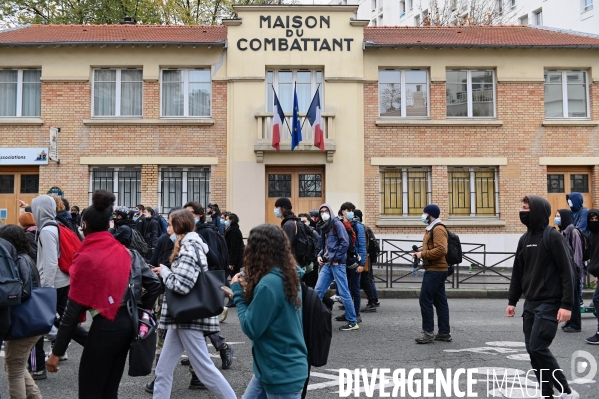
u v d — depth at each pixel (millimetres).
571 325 9156
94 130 17594
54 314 4906
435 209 8281
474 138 18016
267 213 17750
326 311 4016
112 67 17828
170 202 17781
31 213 7148
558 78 18500
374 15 58438
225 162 17672
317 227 11156
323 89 17938
